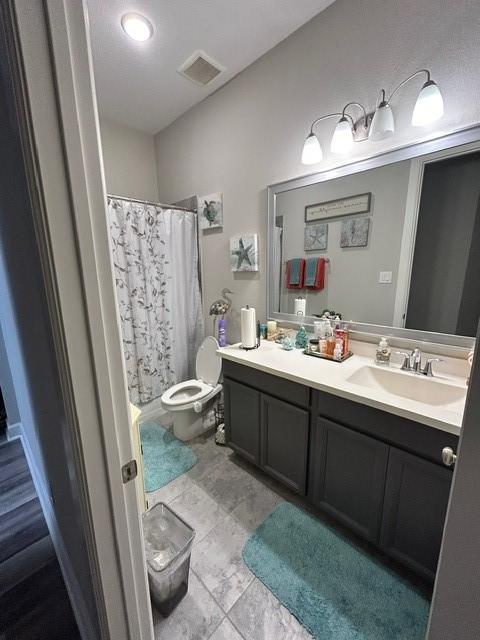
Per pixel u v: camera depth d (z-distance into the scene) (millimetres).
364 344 1635
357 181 1530
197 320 2740
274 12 1493
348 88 1483
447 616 587
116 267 2191
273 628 1051
